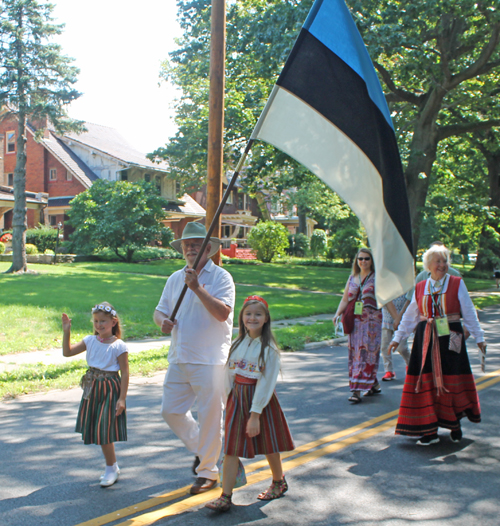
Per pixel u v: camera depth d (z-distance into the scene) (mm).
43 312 12875
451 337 5418
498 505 4059
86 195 32781
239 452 3900
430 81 21703
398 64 22328
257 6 22328
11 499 4105
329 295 20922
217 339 4219
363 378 7023
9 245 32125
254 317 4008
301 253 50312
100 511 3912
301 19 17969
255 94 22812
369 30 17672
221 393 4215
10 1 22078
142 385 7883
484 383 7961
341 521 3789
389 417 6395
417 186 22828
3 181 40000
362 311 7082
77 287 18328
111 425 4289
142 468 4770
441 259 5465
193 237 4289
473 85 23828
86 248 31812
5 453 5105
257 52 19453
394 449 5297
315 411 6625
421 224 22125
